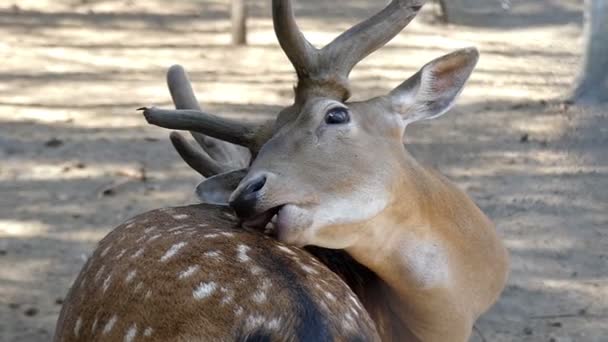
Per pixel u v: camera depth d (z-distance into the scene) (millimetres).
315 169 6250
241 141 6879
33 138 15508
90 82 18281
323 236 6254
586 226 12844
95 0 24156
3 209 13203
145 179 14125
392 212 6488
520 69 18859
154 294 5293
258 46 20531
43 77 18531
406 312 6805
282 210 6105
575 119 16266
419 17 22438
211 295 5184
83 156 14891
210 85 17906
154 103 17156
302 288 5234
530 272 11773
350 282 6781
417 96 6980
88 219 12930
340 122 6461
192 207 6539
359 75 18359
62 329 5941
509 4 23156
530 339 10438
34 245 12266
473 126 16094
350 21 22062
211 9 23688
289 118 6684
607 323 10758
